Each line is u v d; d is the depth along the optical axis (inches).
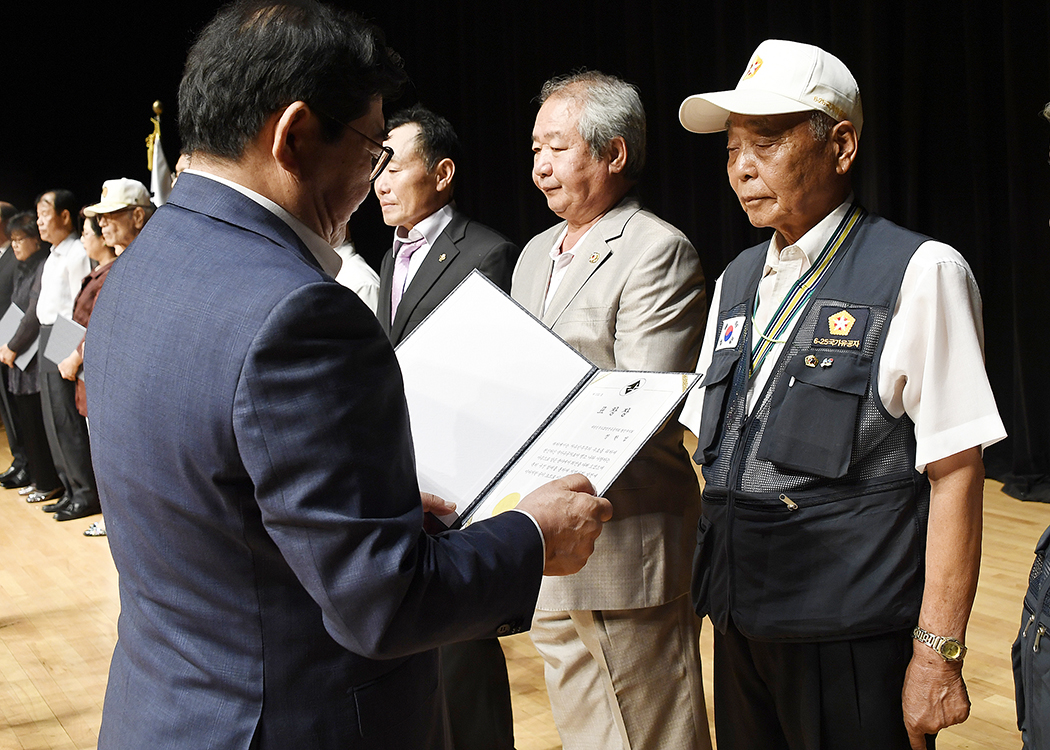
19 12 370.9
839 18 189.5
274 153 35.1
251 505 33.1
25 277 211.6
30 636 123.1
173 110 383.2
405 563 32.3
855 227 51.5
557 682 71.1
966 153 177.2
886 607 47.6
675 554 66.2
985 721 86.0
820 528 48.8
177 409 32.4
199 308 32.6
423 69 322.7
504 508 41.9
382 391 33.5
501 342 52.4
